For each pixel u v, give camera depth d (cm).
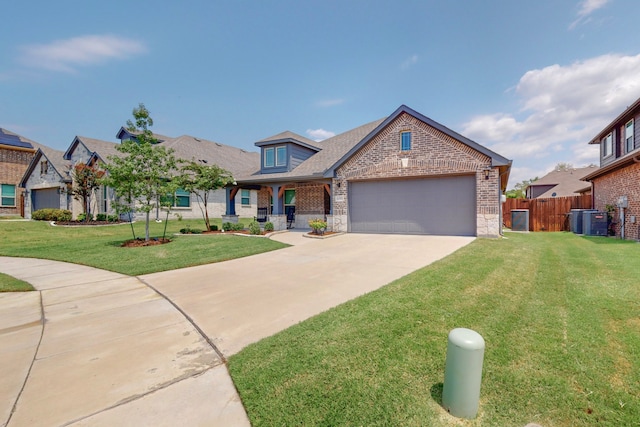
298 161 1769
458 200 1246
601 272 615
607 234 1384
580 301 445
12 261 905
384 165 1351
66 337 385
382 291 513
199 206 2142
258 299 514
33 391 271
